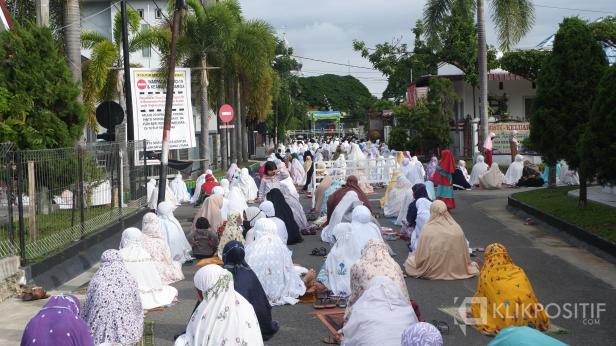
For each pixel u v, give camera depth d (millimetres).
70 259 13195
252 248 10367
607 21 30656
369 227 11445
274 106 74188
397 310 6324
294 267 11281
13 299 10891
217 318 6582
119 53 33656
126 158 18812
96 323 7664
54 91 15789
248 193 25750
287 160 33906
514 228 17250
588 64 18453
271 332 8609
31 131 15023
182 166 31156
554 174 23453
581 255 13414
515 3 30641
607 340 8148
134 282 7980
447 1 31641
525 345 4523
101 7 56281
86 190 14992
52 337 5590
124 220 17297
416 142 42344
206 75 34688
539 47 40781
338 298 10445
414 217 14367
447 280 11633
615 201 17812
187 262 13695
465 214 20125
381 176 29703
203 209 16234
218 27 33844
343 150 43500
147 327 8484
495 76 39969
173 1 33812
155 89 24328
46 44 15969
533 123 19203
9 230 11547
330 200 15820
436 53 40594
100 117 19766
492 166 27609
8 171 11555
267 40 38594
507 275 8523
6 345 8531
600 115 13508
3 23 18266
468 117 40438
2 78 15039
